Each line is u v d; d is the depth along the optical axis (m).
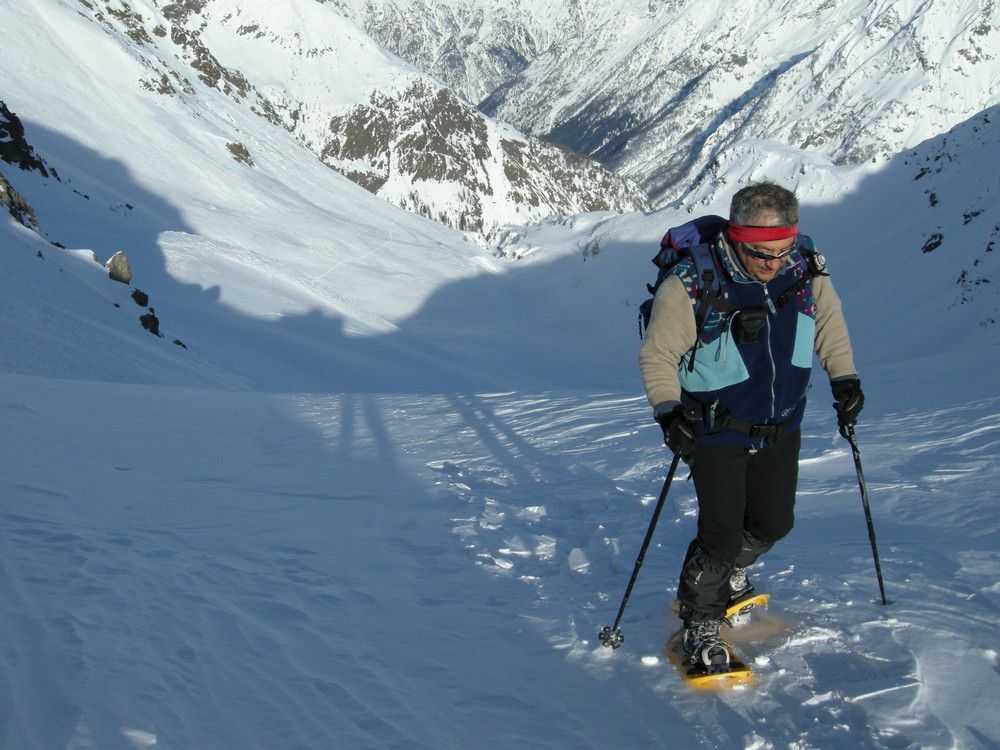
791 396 3.18
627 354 50.34
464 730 2.83
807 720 2.83
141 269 39.84
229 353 29.70
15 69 78.56
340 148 140.38
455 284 66.12
